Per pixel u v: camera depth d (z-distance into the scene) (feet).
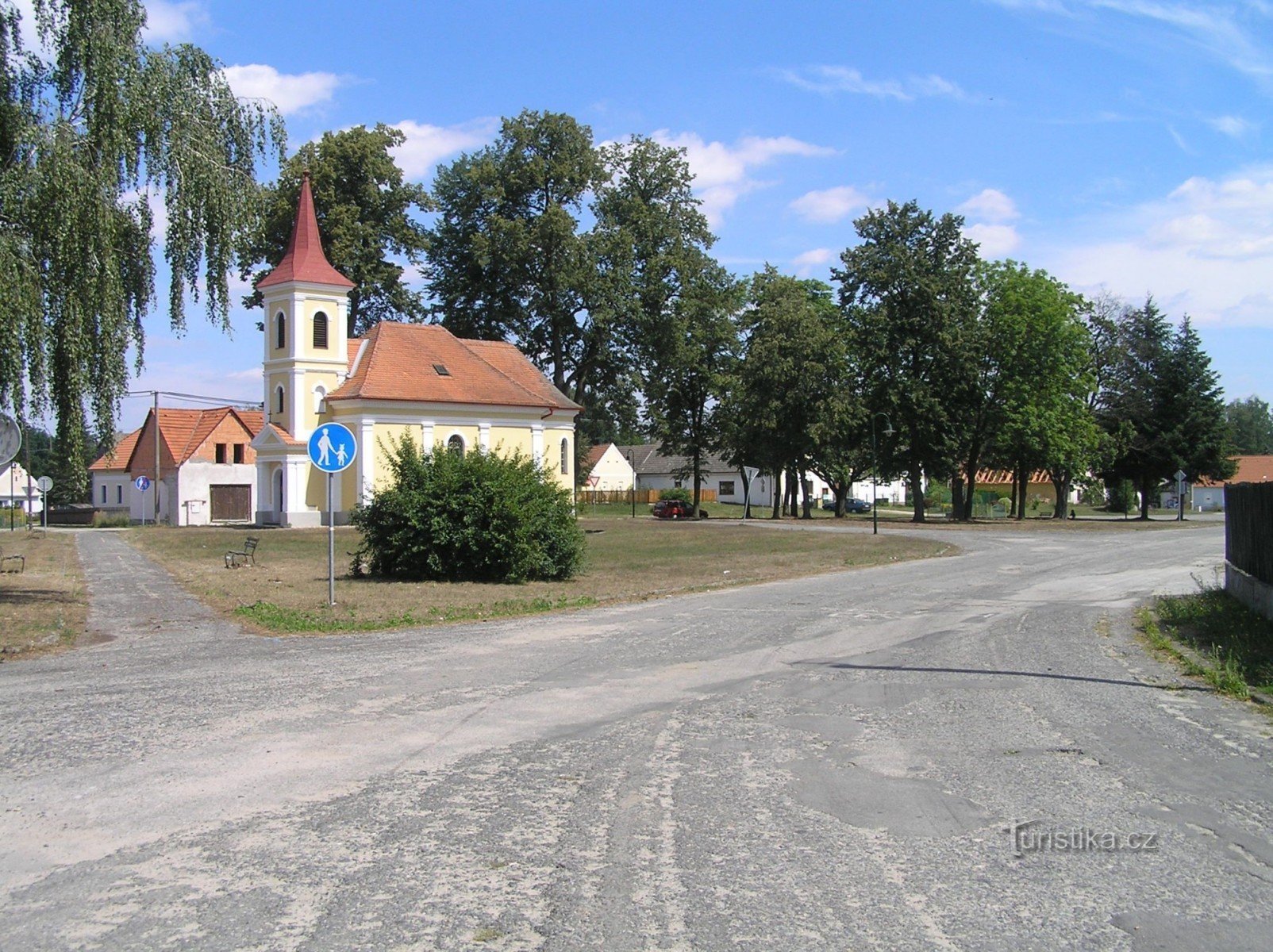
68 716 28.99
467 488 79.71
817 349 219.41
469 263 205.98
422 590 71.46
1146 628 49.62
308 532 161.89
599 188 209.36
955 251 212.02
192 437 233.76
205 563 101.09
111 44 58.29
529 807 20.81
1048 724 28.94
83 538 152.05
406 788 22.12
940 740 26.94
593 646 43.73
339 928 14.97
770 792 22.02
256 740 26.27
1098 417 232.94
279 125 68.13
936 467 206.18
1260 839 19.30
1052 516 272.51
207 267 63.62
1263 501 54.60
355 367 185.68
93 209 56.54
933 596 66.95
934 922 15.37
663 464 407.23
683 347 207.51
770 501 381.19
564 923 15.20
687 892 16.39
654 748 25.79
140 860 17.70
